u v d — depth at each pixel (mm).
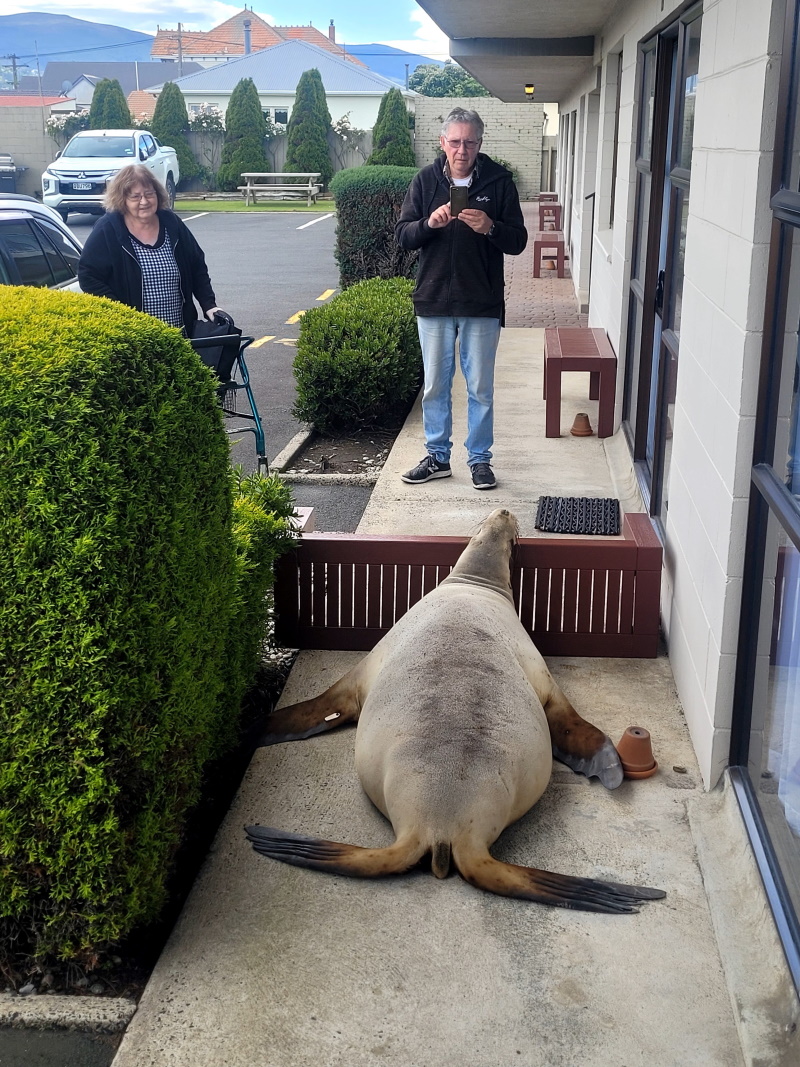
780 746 2900
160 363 2906
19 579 2428
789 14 2707
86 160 25328
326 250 20469
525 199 34656
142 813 2658
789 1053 2326
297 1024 2480
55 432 2443
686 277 4062
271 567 4055
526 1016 2496
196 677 2979
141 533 2633
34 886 2570
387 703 3273
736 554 3131
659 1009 2520
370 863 2898
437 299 5863
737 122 3121
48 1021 2561
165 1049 2422
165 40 97500
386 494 6109
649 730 3762
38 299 3037
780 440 2916
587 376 9328
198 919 2820
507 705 3199
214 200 33906
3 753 2480
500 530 4152
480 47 11422
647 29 6008
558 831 3191
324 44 88438
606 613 4277
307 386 7680
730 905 2830
